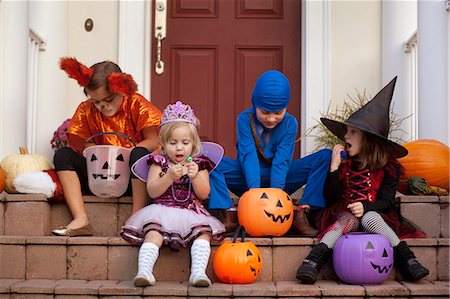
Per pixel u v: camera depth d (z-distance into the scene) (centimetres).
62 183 375
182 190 347
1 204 366
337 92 548
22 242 346
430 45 441
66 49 543
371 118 362
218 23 566
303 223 372
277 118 373
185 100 561
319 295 315
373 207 355
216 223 345
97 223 377
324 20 548
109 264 343
